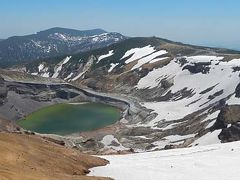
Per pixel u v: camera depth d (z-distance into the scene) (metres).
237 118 148.62
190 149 79.88
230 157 66.69
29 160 49.03
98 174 54.50
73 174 52.12
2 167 42.28
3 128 116.38
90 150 145.62
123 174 54.47
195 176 54.50
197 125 175.00
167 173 55.84
